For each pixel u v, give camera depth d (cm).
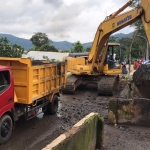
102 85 1194
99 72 1327
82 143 445
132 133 677
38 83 705
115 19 1112
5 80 601
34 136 643
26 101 657
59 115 853
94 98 1166
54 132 676
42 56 4259
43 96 762
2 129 581
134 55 4925
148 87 938
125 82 1478
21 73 657
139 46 4753
